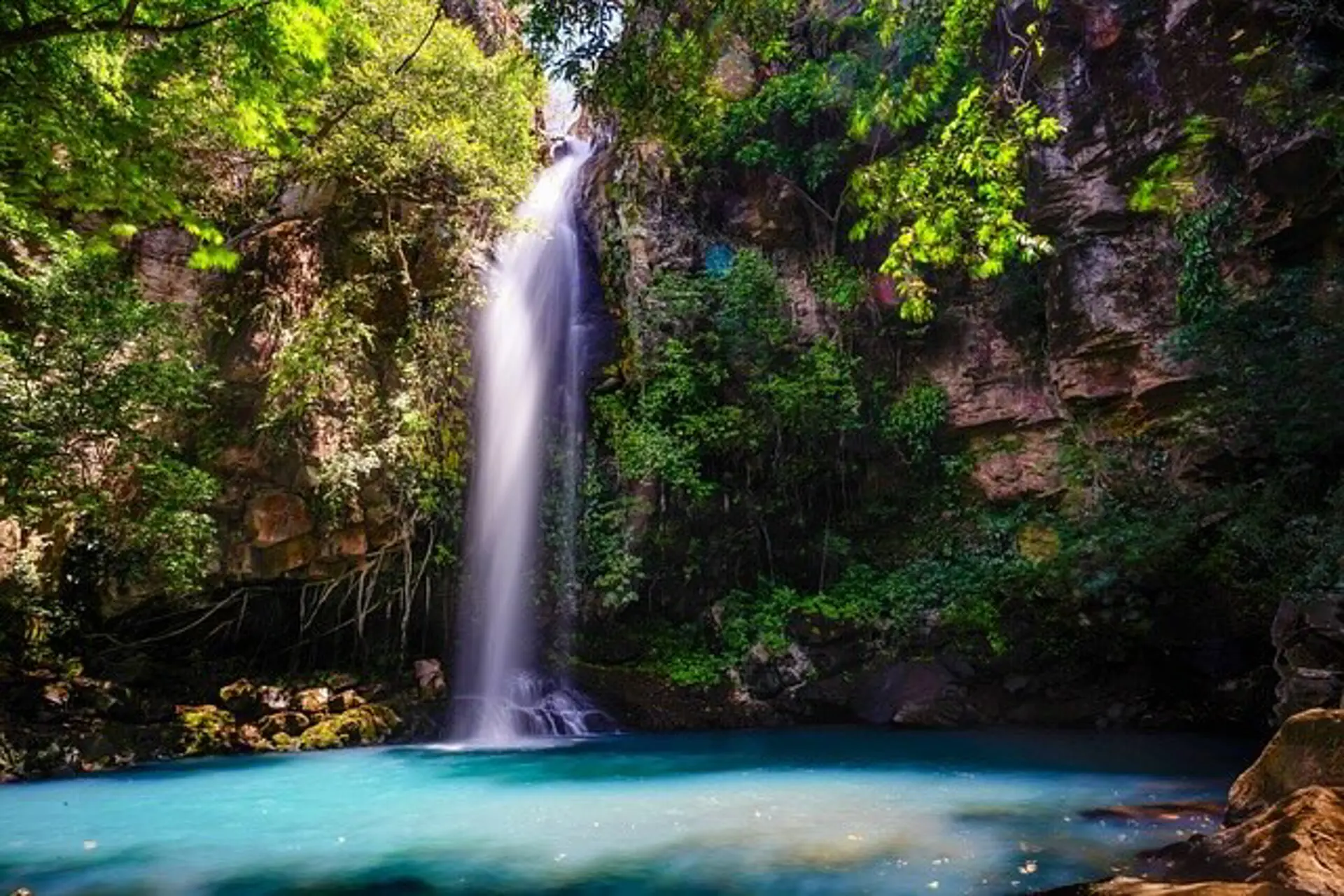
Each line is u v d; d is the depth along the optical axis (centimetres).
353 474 1324
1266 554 1205
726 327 1644
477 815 803
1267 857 468
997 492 1608
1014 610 1463
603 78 805
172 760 1141
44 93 572
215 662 1370
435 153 1469
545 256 1775
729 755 1163
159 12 548
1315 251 1299
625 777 1002
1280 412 1184
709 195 1806
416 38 1443
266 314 1359
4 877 621
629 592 1541
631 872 605
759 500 1669
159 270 1291
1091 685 1415
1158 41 1449
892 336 1741
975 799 827
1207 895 408
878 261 1741
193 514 1151
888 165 747
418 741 1339
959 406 1667
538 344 1708
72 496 1035
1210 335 1243
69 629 1208
